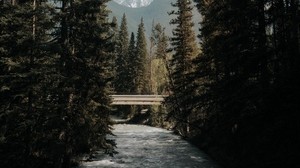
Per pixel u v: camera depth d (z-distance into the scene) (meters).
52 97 17.97
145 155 27.91
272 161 13.12
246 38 16.64
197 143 33.44
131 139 40.06
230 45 17.61
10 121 18.05
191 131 39.16
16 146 17.94
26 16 17.98
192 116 36.03
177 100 38.47
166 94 62.31
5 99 19.25
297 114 12.37
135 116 75.31
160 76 73.62
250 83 16.67
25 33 17.75
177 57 39.22
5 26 19.28
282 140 12.77
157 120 62.94
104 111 23.34
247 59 15.92
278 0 15.32
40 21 18.05
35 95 18.31
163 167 22.89
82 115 18.00
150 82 88.12
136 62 86.00
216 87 19.28
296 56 13.26
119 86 87.56
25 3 19.00
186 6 39.47
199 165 23.38
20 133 17.95
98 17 25.55
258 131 14.63
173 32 39.75
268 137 13.40
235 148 20.36
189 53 38.88
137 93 85.50
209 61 24.41
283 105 12.59
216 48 20.12
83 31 18.25
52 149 17.36
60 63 17.48
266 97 13.64
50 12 17.33
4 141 18.06
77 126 17.77
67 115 17.66
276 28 15.76
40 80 17.78
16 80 17.94
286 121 12.43
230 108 16.88
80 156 24.56
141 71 85.75
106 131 21.20
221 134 21.33
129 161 25.08
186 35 39.16
